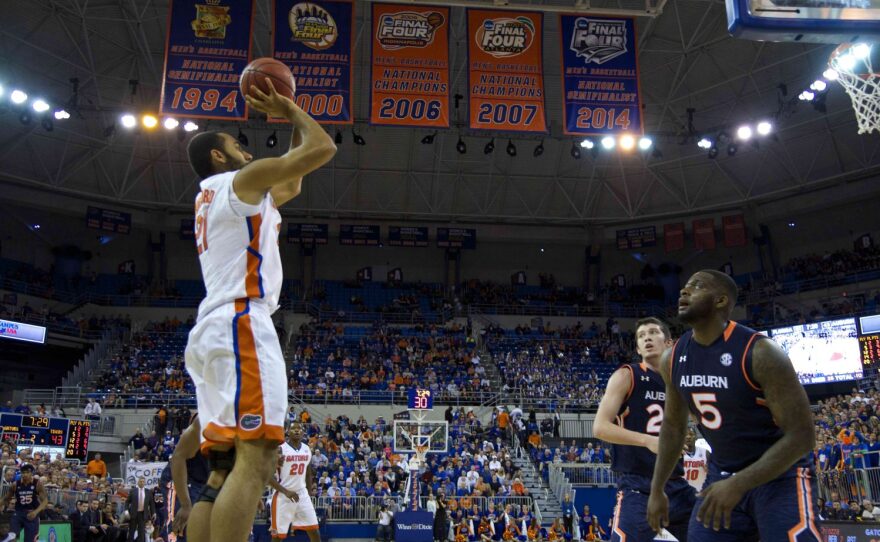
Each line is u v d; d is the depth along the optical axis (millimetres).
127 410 33562
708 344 4473
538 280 49500
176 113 21891
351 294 46844
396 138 41656
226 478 3631
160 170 42688
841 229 43312
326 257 48094
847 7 7141
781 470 3996
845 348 33031
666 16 34219
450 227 46594
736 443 4383
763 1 7129
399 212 45188
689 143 40031
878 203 41656
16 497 14617
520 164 43844
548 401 36375
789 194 42781
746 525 4355
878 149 38875
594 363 41531
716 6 33094
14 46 33719
